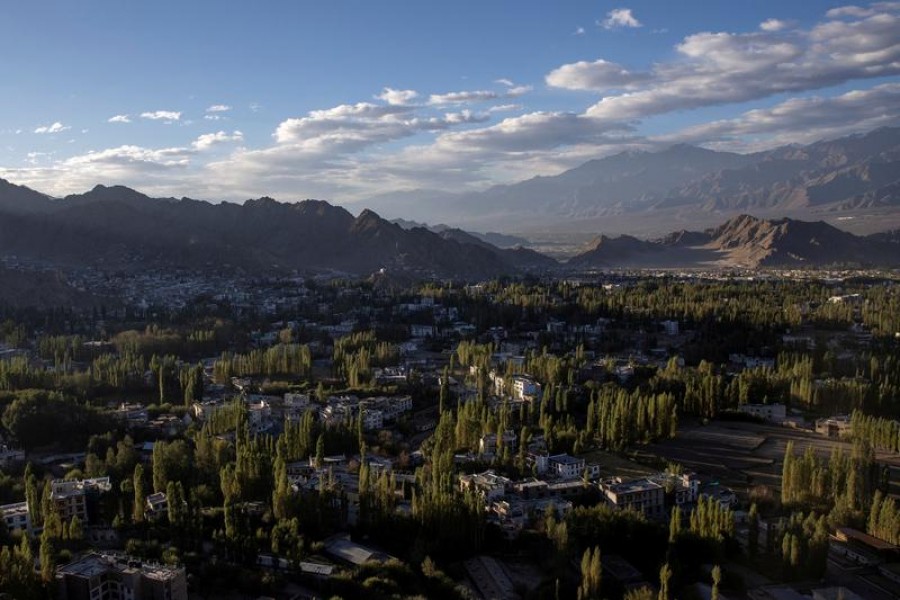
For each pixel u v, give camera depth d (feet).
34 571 624.18
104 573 624.59
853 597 647.97
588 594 647.56
